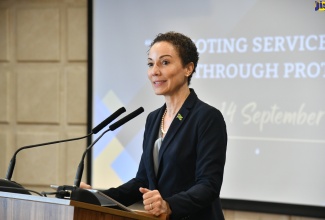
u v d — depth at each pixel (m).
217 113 3.43
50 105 7.30
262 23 6.32
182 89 3.54
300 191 6.17
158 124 3.61
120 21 6.87
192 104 3.49
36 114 7.34
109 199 2.83
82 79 7.17
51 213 2.56
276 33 6.27
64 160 7.24
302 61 6.18
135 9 6.83
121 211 2.71
